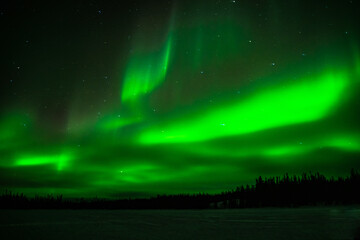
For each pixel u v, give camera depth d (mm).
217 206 122688
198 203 131000
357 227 19641
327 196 116188
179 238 14867
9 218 32688
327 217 33469
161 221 28078
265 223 24594
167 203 131625
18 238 15039
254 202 124188
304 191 126500
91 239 14609
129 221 27875
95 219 31188
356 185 121812
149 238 14953
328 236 14742
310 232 16656
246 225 22656
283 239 13930
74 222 26328
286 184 140000
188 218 33500
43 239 14641
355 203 106375
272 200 122375
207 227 21094
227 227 21000
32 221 27688
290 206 110938
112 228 20531
